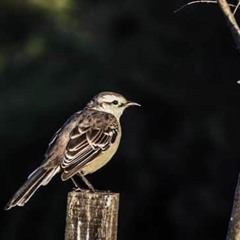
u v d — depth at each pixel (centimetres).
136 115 2133
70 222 763
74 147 942
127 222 2128
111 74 2194
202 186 2092
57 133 959
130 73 2148
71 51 2339
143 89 2134
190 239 2100
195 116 2111
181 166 2111
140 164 2127
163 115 2131
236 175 2072
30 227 2116
